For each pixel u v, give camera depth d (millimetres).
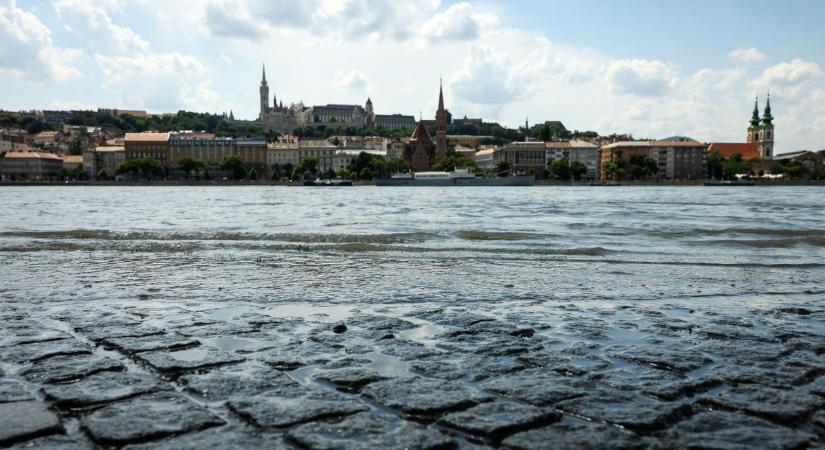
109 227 29422
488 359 7637
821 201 85375
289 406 5969
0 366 7223
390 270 15500
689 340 8625
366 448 5059
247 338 8633
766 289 12961
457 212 47000
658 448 5121
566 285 13352
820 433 5445
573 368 7281
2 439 5168
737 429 5512
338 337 8711
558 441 5234
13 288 12820
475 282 13688
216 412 5840
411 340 8578
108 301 11438
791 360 7645
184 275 14625
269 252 19297
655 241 23047
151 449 5023
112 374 6949
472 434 5375
